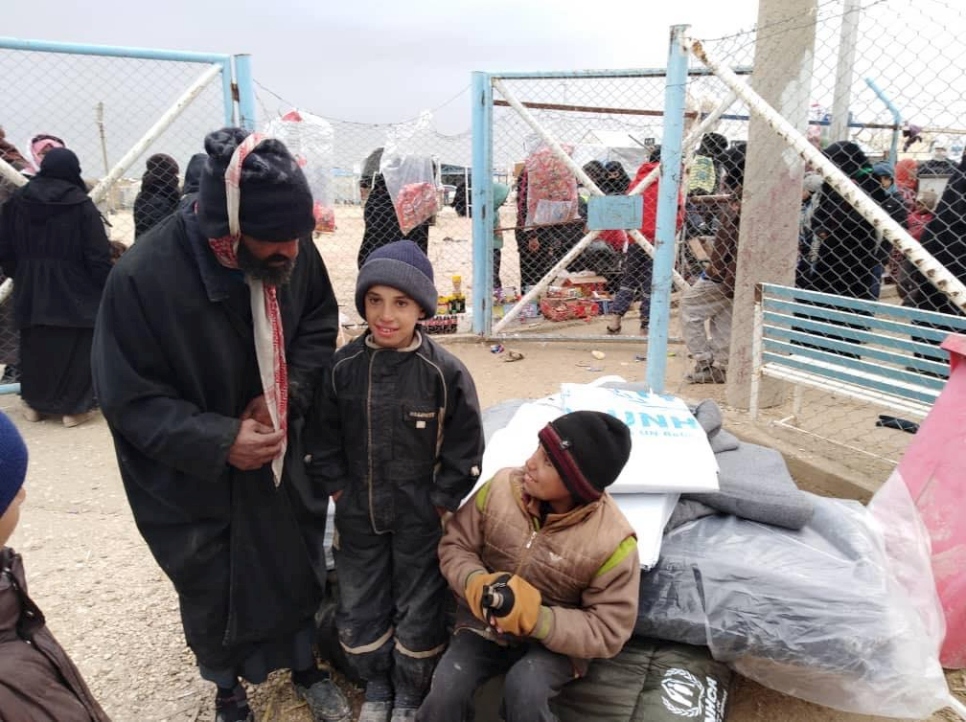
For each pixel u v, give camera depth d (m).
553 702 2.06
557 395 2.94
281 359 1.87
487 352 6.55
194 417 1.79
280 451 1.90
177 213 1.81
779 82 4.18
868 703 2.05
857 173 4.68
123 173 5.11
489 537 2.04
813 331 3.81
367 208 6.47
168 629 2.72
